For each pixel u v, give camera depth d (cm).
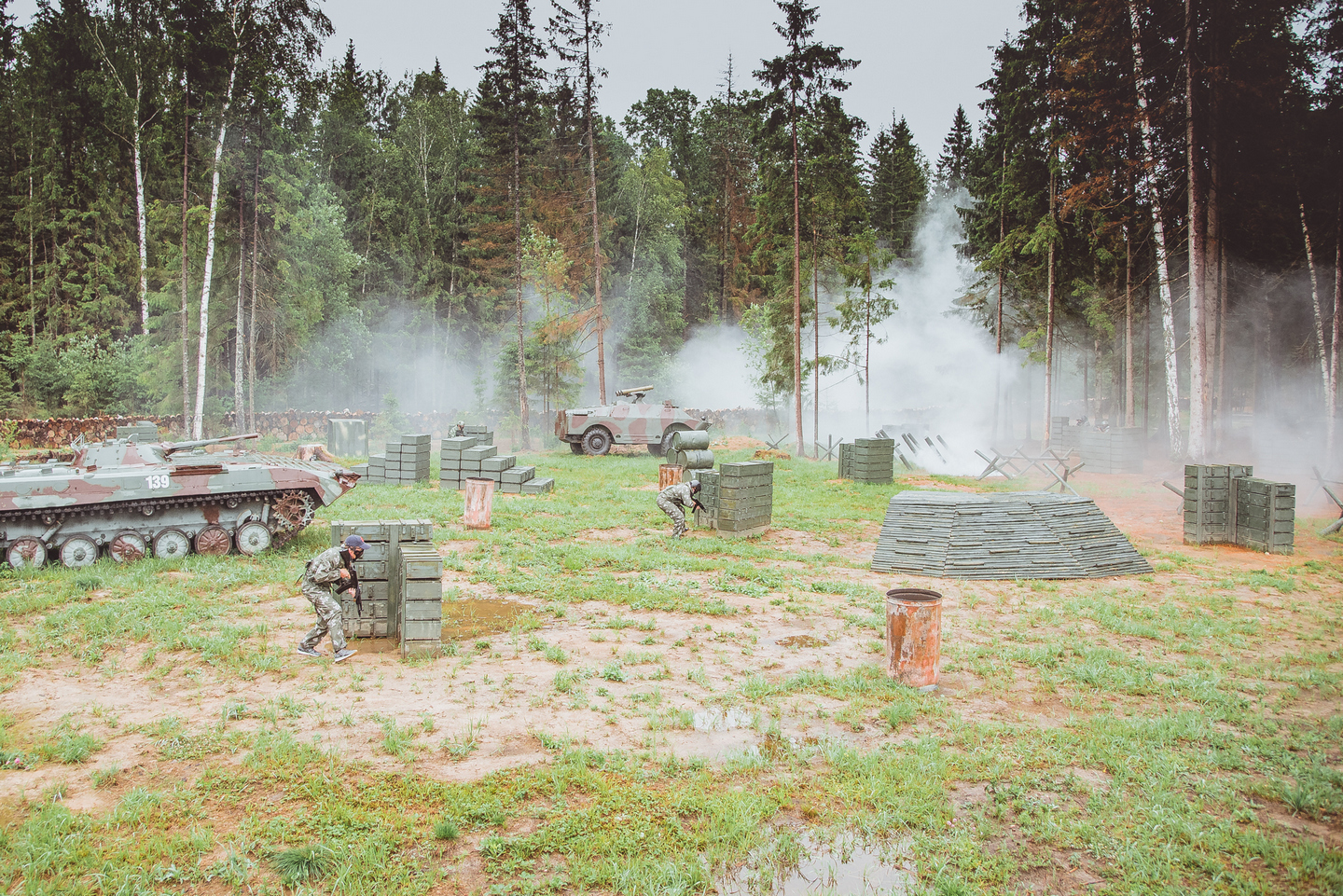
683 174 7506
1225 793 609
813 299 3597
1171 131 2895
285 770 607
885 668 875
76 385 3484
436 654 875
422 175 5725
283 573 1216
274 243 3322
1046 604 1172
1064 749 683
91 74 3778
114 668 823
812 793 599
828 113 3300
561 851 518
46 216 4006
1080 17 2972
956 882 484
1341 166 2934
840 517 1934
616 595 1149
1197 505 1644
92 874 479
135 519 1294
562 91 3509
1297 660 942
